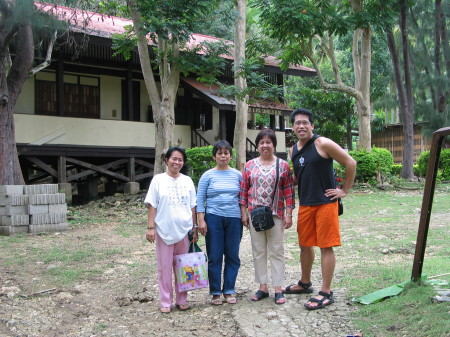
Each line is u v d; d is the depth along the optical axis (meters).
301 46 16.86
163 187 4.69
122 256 7.21
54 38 12.42
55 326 4.35
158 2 11.86
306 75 20.03
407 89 22.08
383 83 25.83
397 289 4.66
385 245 7.29
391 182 18.67
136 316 4.61
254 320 4.32
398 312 4.15
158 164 13.90
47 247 7.86
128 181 16.19
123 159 16.23
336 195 4.51
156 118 13.99
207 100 16.62
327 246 4.54
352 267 6.00
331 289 5.10
